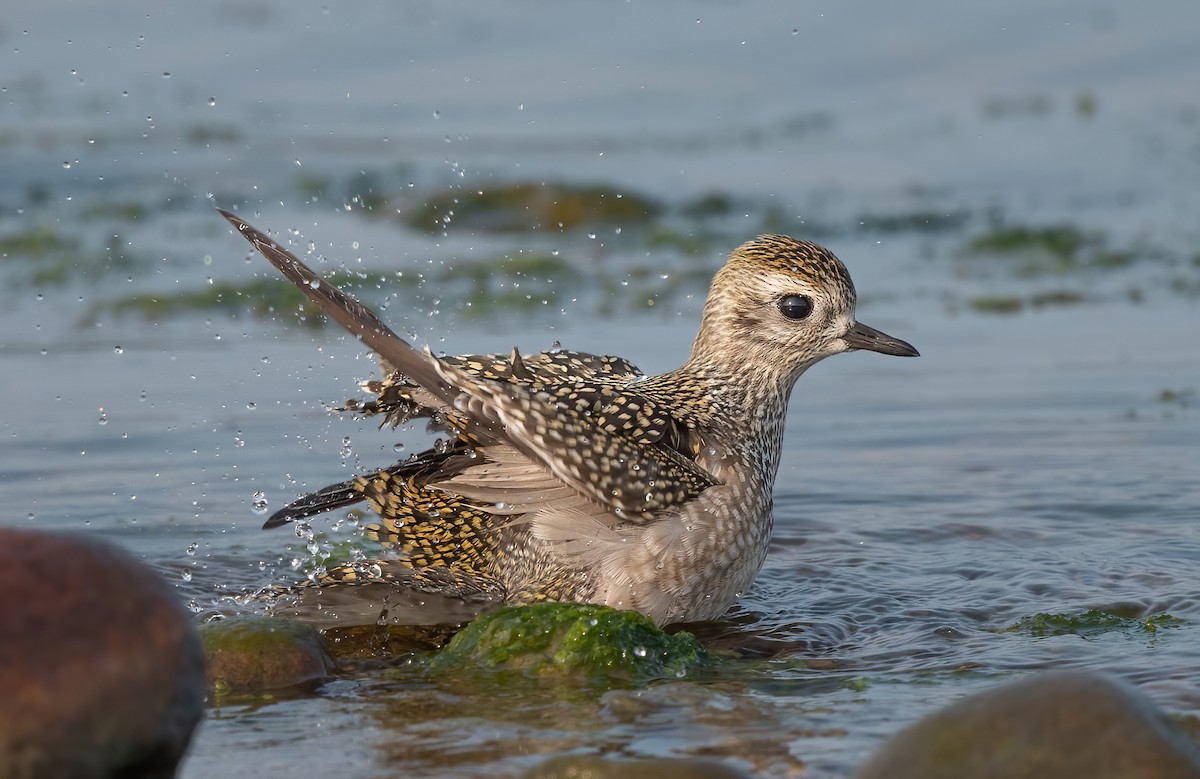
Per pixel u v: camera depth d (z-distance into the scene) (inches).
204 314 690.8
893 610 363.9
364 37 1348.4
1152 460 490.3
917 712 285.6
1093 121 1176.8
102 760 205.3
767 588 384.5
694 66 1338.6
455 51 1328.7
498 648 325.7
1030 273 797.9
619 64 1331.2
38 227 862.5
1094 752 221.5
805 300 392.2
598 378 386.9
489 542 367.9
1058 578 380.5
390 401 355.9
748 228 911.7
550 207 940.6
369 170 1054.4
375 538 378.9
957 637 341.4
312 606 368.2
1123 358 625.6
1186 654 316.5
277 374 590.6
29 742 199.2
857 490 470.0
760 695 299.9
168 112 1199.6
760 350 394.0
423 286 753.0
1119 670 306.5
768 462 387.5
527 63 1321.4
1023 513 441.1
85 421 526.6
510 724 283.0
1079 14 1398.9
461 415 337.4
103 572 211.9
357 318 323.3
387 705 297.0
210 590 380.5
